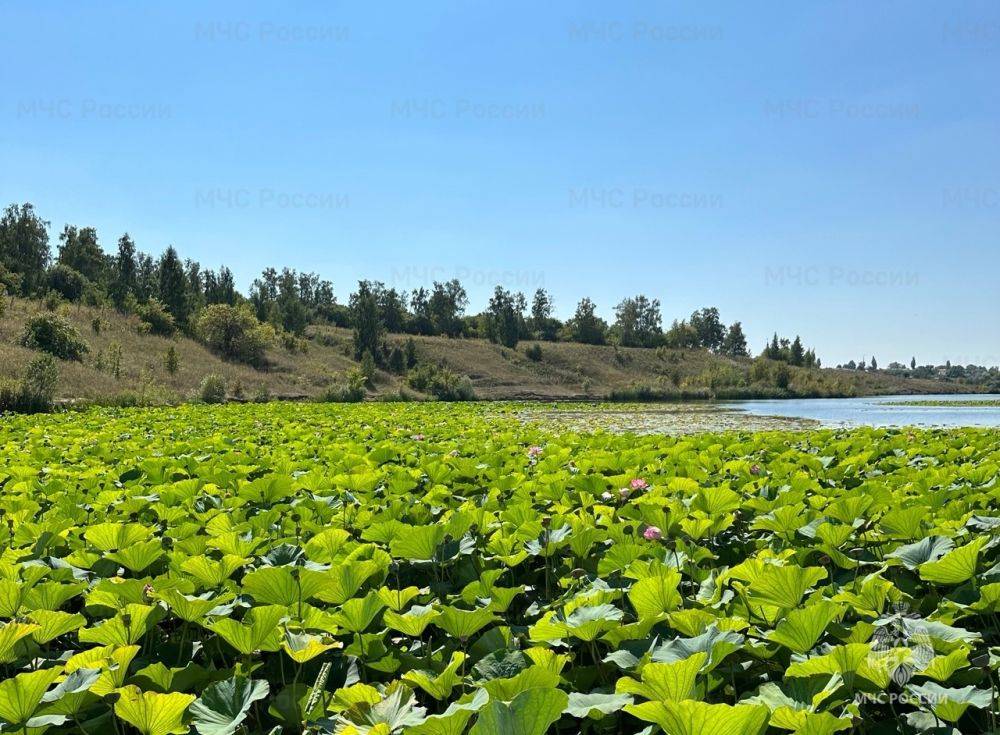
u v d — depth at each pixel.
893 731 2.09
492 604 2.97
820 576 2.65
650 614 2.72
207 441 9.60
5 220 69.25
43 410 22.20
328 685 2.51
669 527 3.93
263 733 2.38
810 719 1.81
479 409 29.38
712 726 1.66
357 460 6.95
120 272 60.84
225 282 76.94
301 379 47.28
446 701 2.39
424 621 2.62
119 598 2.95
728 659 2.50
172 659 2.79
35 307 44.81
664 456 7.80
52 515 4.53
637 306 111.56
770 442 9.15
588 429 16.55
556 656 2.32
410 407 29.67
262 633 2.45
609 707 2.02
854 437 9.56
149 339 45.66
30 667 2.67
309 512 4.50
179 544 3.67
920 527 3.52
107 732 2.25
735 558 3.96
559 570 3.68
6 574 3.06
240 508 4.78
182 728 2.06
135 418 17.28
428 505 4.86
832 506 3.82
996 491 4.38
